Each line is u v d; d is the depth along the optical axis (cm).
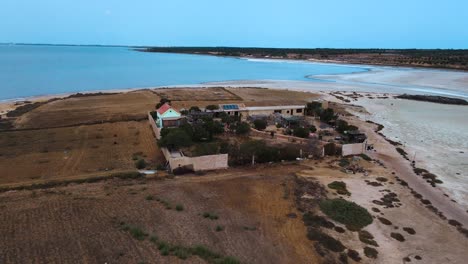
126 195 3188
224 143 4753
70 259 2052
